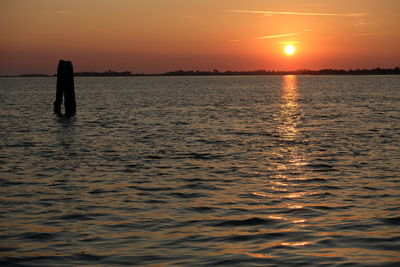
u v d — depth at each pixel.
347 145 27.33
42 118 46.88
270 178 18.48
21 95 104.12
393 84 178.38
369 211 13.52
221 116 48.91
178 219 12.92
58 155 24.45
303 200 14.93
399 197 15.20
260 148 26.53
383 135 31.77
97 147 27.23
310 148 26.41
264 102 75.19
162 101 78.50
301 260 9.65
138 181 18.08
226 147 26.94
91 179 18.47
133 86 189.38
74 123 42.03
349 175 18.91
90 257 10.02
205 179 18.38
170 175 19.19
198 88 157.38
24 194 15.98
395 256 9.86
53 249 10.52
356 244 10.65
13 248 10.61
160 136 32.31
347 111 54.53
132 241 11.05
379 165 20.95
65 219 12.97
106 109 59.72
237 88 155.38
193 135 32.78
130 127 38.44
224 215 13.28
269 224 12.34
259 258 9.81
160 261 9.74
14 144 28.64
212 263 9.58
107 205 14.50
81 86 193.38
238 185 17.28
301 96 94.81
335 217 12.93
